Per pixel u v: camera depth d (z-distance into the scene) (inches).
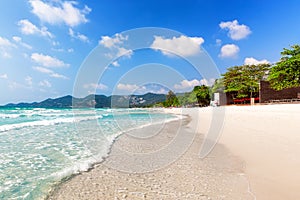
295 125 409.7
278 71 1090.1
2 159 259.1
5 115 1031.6
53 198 156.2
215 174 204.1
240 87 1563.7
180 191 167.0
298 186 161.2
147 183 185.3
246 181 179.6
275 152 253.1
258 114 674.8
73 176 202.4
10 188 173.3
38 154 285.0
